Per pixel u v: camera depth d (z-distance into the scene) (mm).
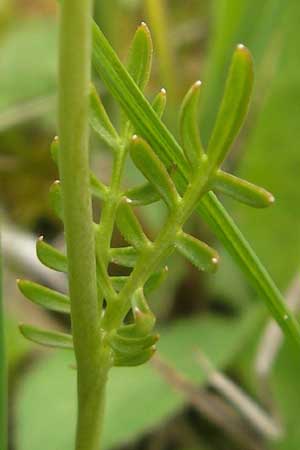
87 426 107
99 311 104
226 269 242
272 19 219
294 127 226
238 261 126
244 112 98
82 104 87
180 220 102
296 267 234
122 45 292
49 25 297
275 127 228
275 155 229
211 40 249
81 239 94
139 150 100
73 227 94
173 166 103
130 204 105
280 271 236
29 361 229
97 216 244
